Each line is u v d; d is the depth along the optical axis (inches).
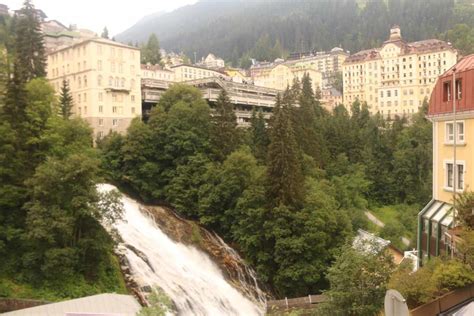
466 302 765.3
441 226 1378.0
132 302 960.3
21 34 3090.6
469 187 1301.7
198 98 2950.3
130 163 2576.3
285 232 2087.8
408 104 6948.8
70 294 1546.5
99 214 1654.8
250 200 2204.7
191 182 2517.2
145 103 3762.3
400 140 4047.7
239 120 4050.2
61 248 1598.2
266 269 2137.1
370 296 935.7
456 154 1369.3
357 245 1084.5
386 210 3526.1
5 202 1622.8
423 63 6865.2
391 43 7229.3
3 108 1771.7
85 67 3277.6
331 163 3422.7
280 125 2267.5
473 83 1288.1
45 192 1546.5
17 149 1739.7
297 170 2228.1
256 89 4815.5
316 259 2064.5
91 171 1663.4
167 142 2637.8
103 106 3297.2
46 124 1867.6
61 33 4749.0
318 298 1870.1
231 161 2406.5
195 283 1897.1
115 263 1785.2
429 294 796.0
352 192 3198.8
